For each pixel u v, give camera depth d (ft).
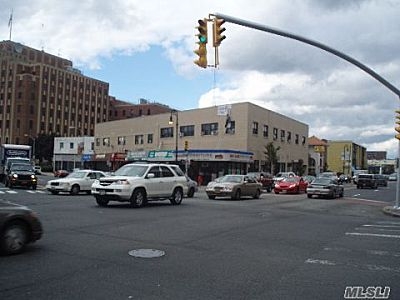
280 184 120.26
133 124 223.71
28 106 370.53
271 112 187.93
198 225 42.22
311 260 27.27
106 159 234.38
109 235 34.37
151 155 193.77
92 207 57.26
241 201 81.30
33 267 23.53
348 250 31.22
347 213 64.80
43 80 381.19
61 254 26.96
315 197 105.50
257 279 22.24
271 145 174.91
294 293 19.94
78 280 21.16
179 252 28.55
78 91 411.95
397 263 26.96
